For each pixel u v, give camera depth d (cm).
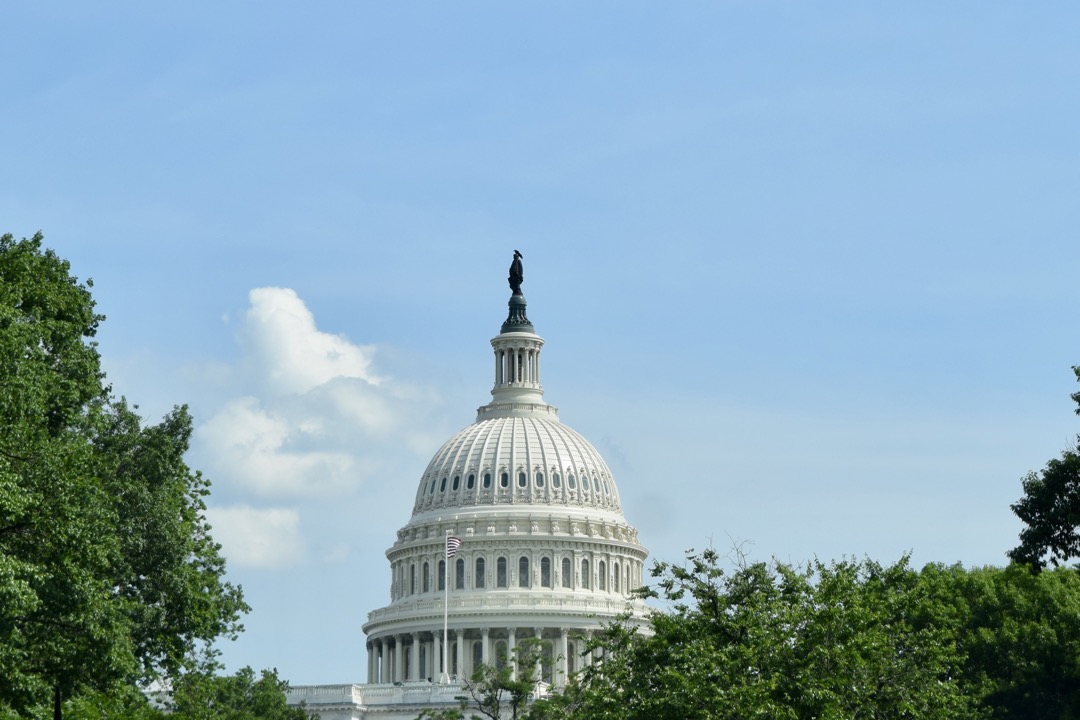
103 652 7969
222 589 11181
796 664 8431
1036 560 11712
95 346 9900
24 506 7444
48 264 9712
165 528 10156
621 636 9550
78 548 7812
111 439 10562
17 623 7731
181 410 10950
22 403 7819
